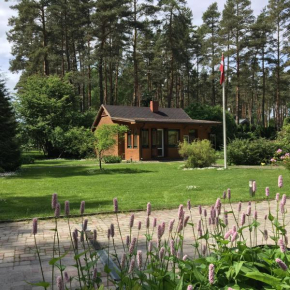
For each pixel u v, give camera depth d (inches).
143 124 976.3
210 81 2374.5
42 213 280.8
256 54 1791.3
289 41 1617.9
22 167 785.6
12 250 187.8
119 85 2308.1
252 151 748.0
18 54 1612.9
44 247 192.5
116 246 187.2
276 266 103.6
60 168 751.1
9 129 737.6
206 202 315.3
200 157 715.4
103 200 340.2
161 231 107.0
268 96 2449.6
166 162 900.0
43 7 1400.1
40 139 1206.3
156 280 97.3
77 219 261.9
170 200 332.2
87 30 1416.1
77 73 1566.2
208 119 1342.3
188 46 1947.6
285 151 737.0
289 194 353.4
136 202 323.9
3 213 281.4
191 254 168.2
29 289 137.1
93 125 1166.3
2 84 753.0
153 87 2425.0
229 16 1620.3
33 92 1222.9
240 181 474.6
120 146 1052.5
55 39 1470.2
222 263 100.5
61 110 1213.7
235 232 105.3
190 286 75.5
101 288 88.0
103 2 1362.0
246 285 96.5
